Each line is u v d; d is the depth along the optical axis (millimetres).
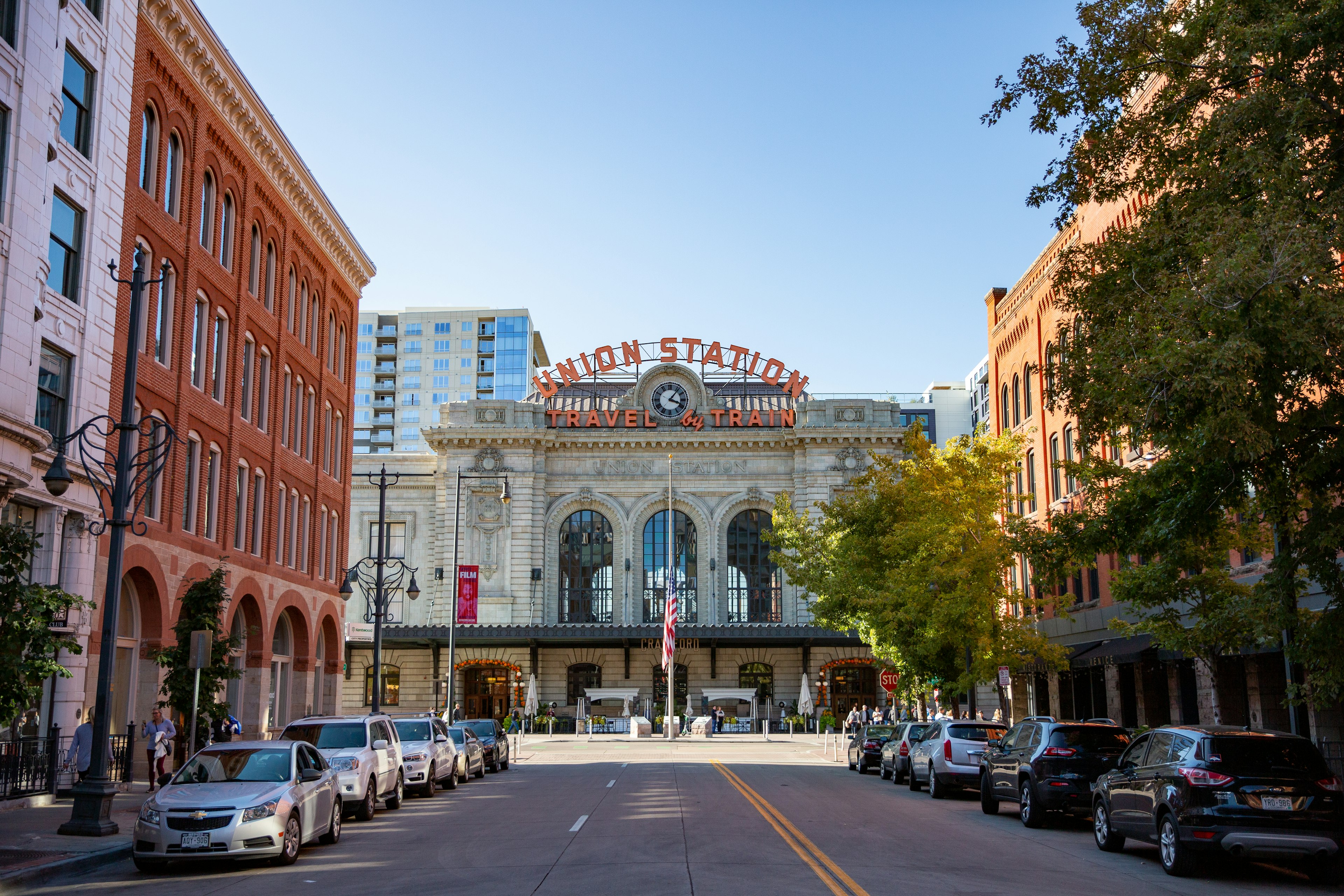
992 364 56344
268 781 17109
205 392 33312
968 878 14352
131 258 28578
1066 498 44562
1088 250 18891
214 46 32469
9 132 23031
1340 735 27953
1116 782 17656
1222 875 15703
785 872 14516
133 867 16672
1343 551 22625
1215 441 14984
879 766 37438
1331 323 13477
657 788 29781
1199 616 23625
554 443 75312
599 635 69188
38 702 24312
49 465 23953
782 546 56562
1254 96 15469
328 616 45844
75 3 25609
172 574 30641
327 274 45469
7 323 22766
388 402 167000
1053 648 36188
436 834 19953
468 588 65125
